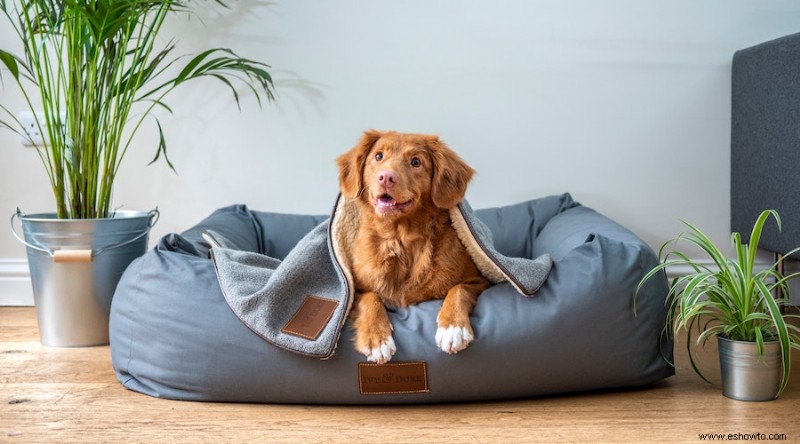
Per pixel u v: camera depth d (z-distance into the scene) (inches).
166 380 71.3
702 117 117.3
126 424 64.3
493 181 118.9
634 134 117.8
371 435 61.3
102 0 85.3
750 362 68.4
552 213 109.7
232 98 117.3
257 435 61.5
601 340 70.2
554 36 116.3
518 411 67.6
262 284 73.6
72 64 92.1
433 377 67.6
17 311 114.7
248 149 118.4
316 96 117.6
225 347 69.3
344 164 77.3
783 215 100.3
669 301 77.3
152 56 116.0
